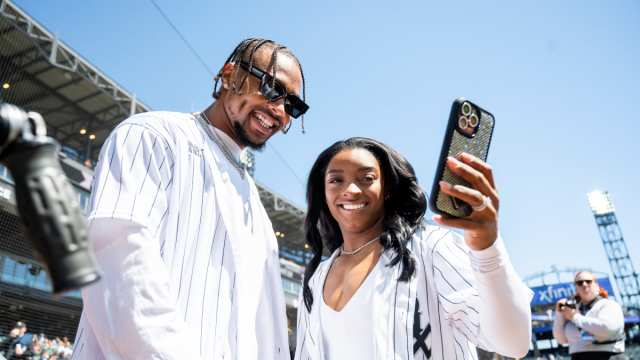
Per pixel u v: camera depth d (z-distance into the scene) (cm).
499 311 128
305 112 193
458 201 117
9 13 1377
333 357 175
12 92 1544
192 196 149
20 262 1143
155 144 143
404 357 155
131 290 111
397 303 165
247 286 160
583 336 438
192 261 142
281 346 172
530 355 3338
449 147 119
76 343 127
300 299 217
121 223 117
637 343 4038
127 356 109
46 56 1489
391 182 199
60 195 52
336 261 206
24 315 1148
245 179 183
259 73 178
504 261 127
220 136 177
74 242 51
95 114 1809
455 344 164
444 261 167
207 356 135
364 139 203
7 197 1041
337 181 194
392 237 181
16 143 52
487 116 132
